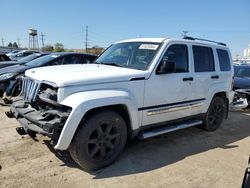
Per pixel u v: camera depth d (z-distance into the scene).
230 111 8.74
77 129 3.85
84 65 5.03
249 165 2.89
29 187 3.57
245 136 6.20
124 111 4.36
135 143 5.31
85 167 4.04
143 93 4.52
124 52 5.25
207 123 6.19
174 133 6.08
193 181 3.97
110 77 4.13
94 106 3.82
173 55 5.07
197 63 5.63
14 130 5.59
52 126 3.61
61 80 3.81
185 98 5.33
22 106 4.30
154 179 3.96
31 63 8.68
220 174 4.23
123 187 3.69
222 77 6.29
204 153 5.02
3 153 4.52
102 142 4.09
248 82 9.01
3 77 7.59
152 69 4.62
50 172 3.99
